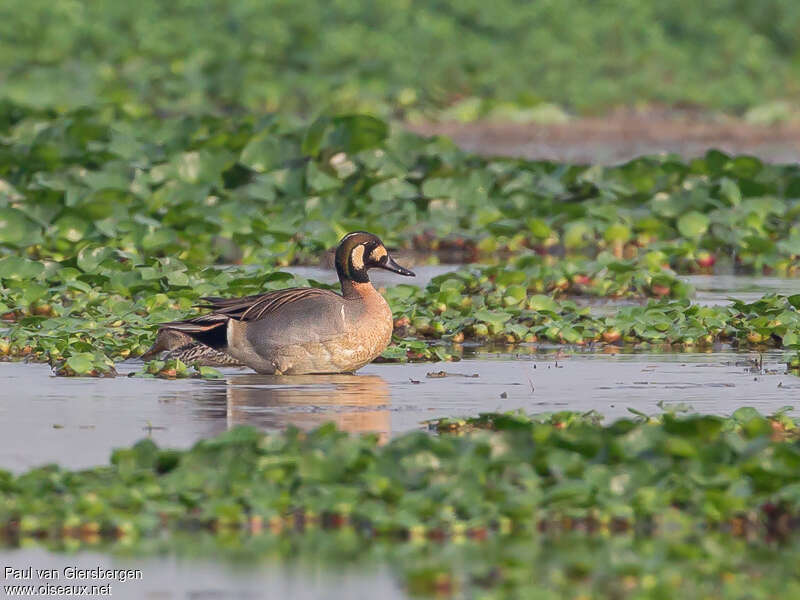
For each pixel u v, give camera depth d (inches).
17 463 407.2
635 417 461.1
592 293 732.0
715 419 403.2
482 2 1942.7
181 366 534.3
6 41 1788.9
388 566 336.8
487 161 1015.0
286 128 991.6
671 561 335.3
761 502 360.5
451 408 481.7
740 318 637.9
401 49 1768.0
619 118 1679.4
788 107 1716.3
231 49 1782.7
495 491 362.3
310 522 364.8
